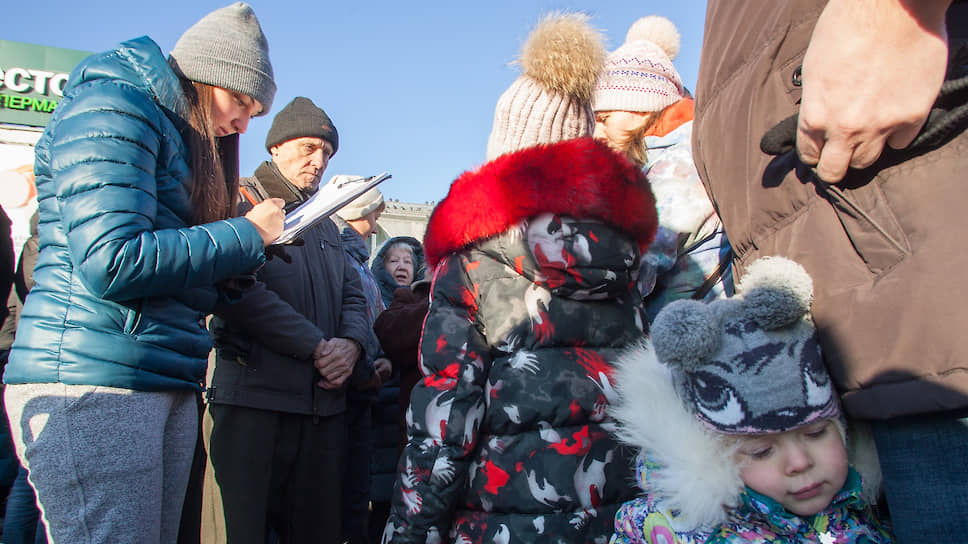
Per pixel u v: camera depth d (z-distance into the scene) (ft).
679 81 6.98
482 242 4.69
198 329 5.66
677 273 6.14
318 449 7.75
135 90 5.01
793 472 3.44
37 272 4.98
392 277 13.98
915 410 2.70
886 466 3.03
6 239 9.46
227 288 5.92
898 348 2.76
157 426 5.08
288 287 7.82
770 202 3.61
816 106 2.76
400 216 60.23
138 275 4.65
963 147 2.65
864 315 2.94
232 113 6.15
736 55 3.87
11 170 40.96
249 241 5.37
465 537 4.55
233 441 7.13
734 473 3.58
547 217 4.49
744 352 3.41
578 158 4.51
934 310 2.61
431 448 4.47
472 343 4.62
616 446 4.64
